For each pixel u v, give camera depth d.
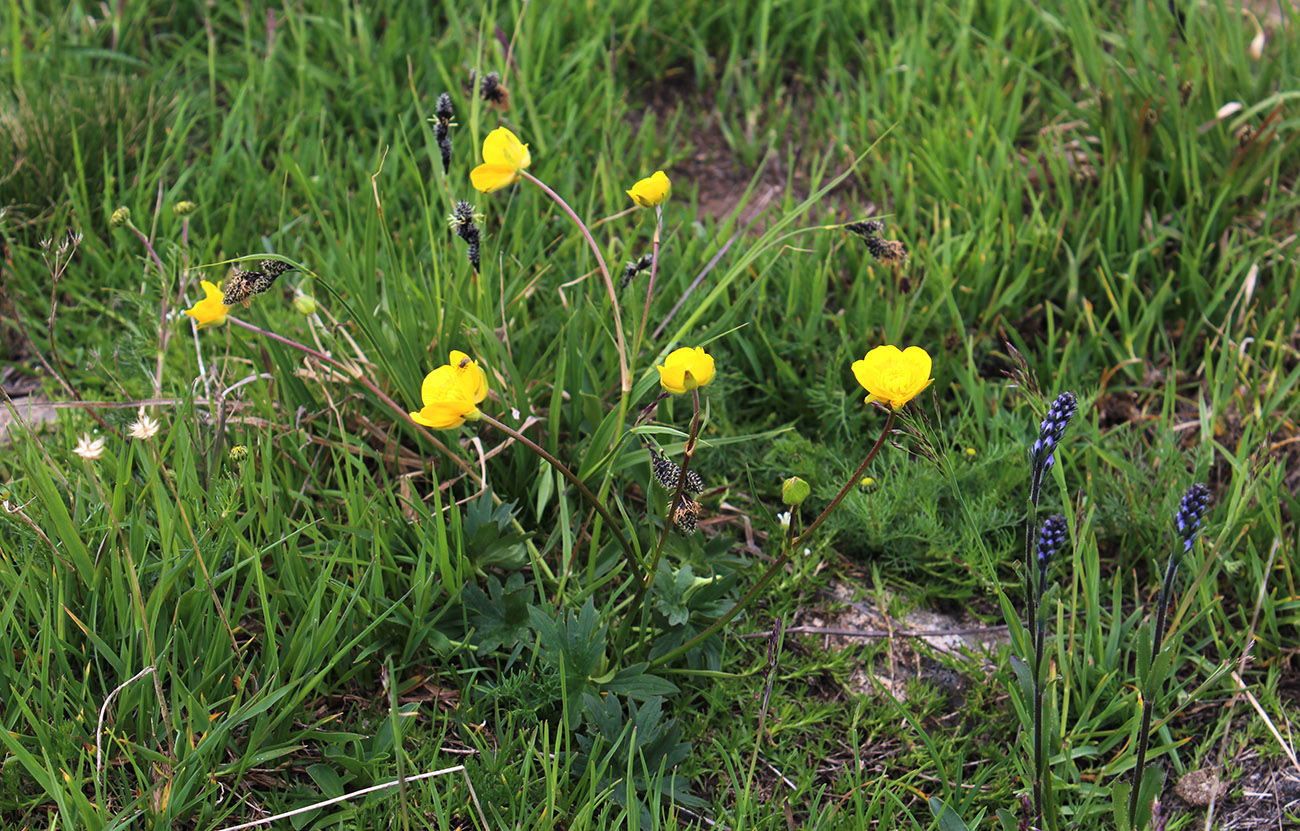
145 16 1.57
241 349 1.25
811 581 1.21
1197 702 1.17
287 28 1.55
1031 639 1.07
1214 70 1.38
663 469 1.09
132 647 1.09
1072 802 1.13
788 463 1.23
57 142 1.34
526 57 1.43
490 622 1.15
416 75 1.47
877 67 1.53
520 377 1.20
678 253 1.32
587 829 1.08
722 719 1.15
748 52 1.60
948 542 1.20
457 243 1.24
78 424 1.22
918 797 1.14
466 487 1.20
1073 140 1.40
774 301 1.30
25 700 1.08
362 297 1.20
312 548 1.15
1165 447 1.23
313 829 1.09
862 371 1.05
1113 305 1.29
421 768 1.12
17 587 1.09
